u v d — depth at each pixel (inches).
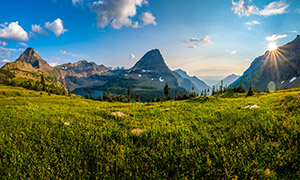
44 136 540.4
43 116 822.5
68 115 856.9
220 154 394.3
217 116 772.0
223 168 348.8
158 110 1062.4
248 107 852.6
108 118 828.6
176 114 901.2
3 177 354.6
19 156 422.0
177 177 342.3
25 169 380.8
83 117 819.4
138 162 403.2
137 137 547.5
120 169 382.9
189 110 1002.1
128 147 477.7
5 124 661.9
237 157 380.5
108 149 463.8
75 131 592.7
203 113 865.5
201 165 365.7
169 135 549.3
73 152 454.6
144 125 674.2
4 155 434.3
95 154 437.7
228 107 984.3
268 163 340.8
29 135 549.3
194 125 653.3
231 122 638.5
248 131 503.5
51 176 359.6
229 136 495.5
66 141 512.4
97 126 663.1
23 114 856.9
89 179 358.9
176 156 414.6
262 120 563.5
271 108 709.3
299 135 401.1
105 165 394.3
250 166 341.4
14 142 491.8
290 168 320.2
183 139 500.4
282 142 397.4
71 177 357.7
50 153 446.9
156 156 420.2
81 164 406.3
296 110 578.6
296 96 703.7
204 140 491.8
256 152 388.5
